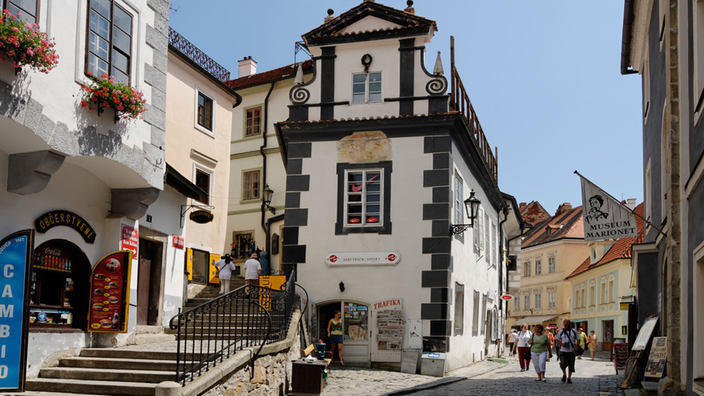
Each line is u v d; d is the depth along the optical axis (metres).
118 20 12.36
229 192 31.16
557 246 64.00
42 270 11.67
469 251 22.53
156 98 13.45
